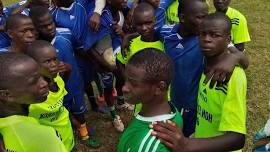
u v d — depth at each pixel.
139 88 1.88
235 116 2.21
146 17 3.28
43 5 3.91
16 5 4.23
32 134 1.86
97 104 4.70
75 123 4.02
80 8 3.87
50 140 1.86
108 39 3.97
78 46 3.91
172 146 1.84
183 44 3.00
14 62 1.94
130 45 3.51
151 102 1.91
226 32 2.29
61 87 3.08
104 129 4.35
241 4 7.54
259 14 7.05
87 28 3.85
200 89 2.49
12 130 1.88
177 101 3.09
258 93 4.79
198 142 2.02
